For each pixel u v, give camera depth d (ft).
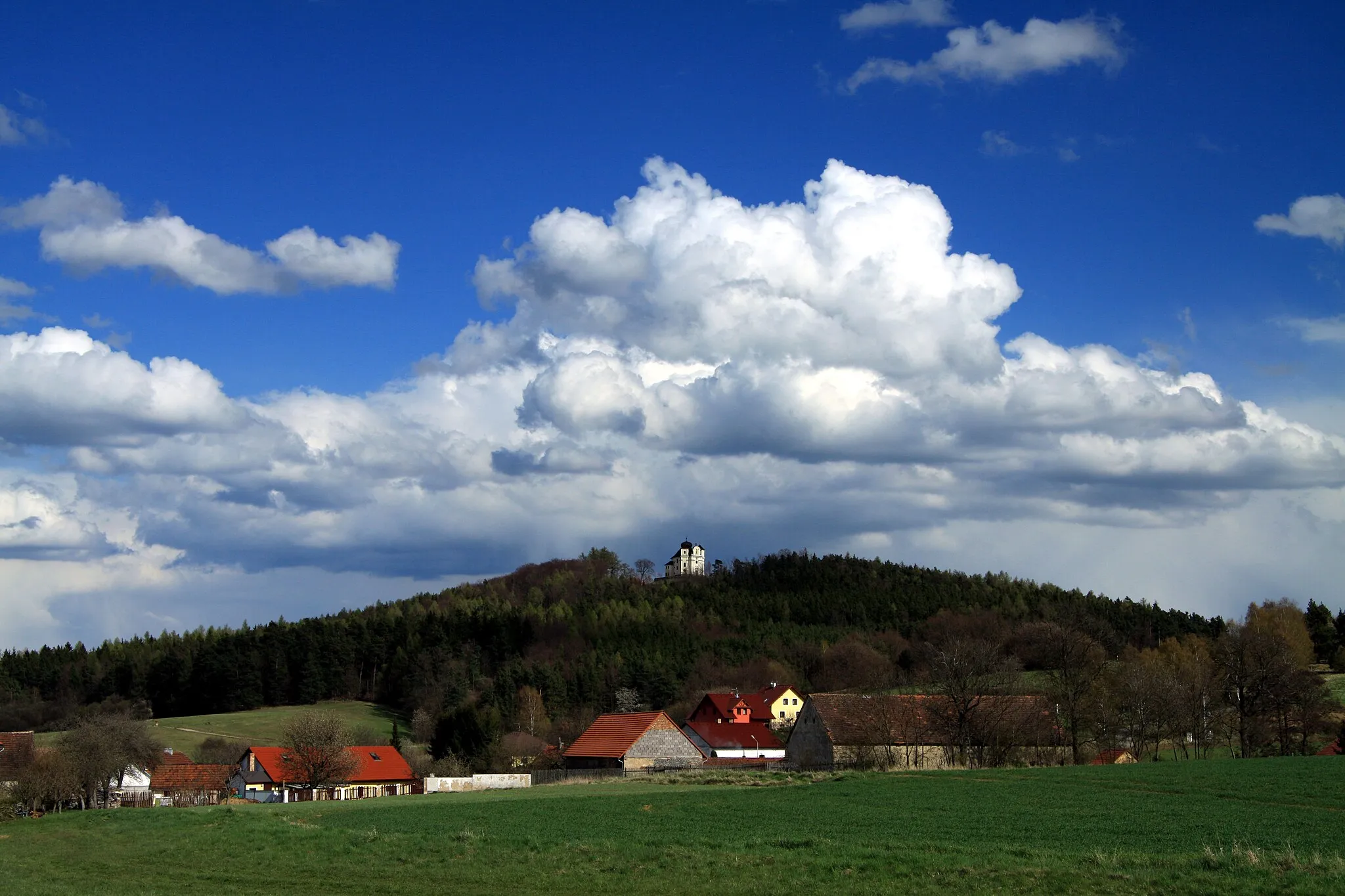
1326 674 466.70
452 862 118.83
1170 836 127.65
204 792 286.25
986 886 94.94
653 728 323.57
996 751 268.41
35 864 135.74
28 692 540.52
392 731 450.71
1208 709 303.07
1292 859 99.45
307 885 111.65
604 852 119.24
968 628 566.77
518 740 392.47
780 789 200.95
